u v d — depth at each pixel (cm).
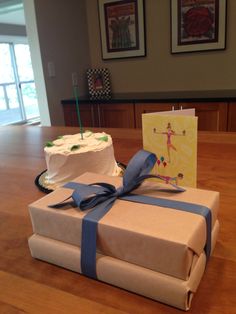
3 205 82
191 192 53
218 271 51
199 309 43
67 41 306
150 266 43
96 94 331
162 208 48
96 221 46
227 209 72
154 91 324
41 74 284
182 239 40
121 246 45
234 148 121
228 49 280
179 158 64
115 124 290
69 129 179
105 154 87
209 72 294
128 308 44
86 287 49
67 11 302
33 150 138
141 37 310
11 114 725
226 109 243
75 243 50
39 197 85
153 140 66
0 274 54
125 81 335
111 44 327
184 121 61
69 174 86
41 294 48
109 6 314
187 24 287
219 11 271
